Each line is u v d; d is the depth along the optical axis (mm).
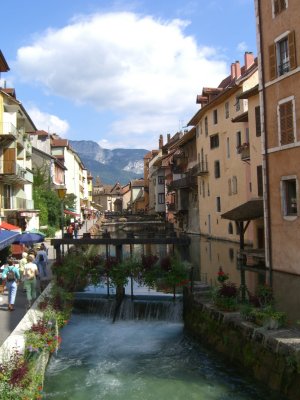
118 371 10766
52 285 15430
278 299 12922
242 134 32062
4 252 22828
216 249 30094
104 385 9953
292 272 17203
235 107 33375
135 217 96000
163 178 79062
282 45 17922
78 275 16141
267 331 9711
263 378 9383
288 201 17625
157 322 14492
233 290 11836
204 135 41469
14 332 10633
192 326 12977
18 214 32375
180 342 12750
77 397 9359
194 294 13477
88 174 119438
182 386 9852
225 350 11008
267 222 18734
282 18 17547
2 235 18469
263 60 18891
